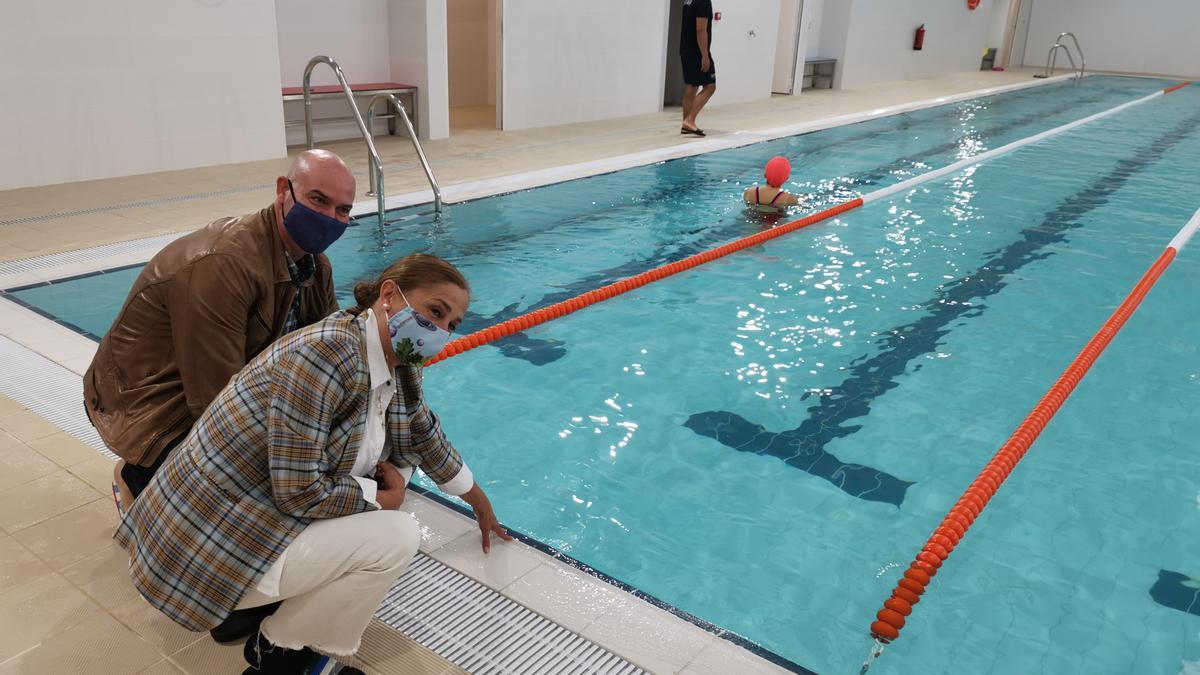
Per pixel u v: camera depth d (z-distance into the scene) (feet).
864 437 10.37
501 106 32.09
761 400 11.28
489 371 12.08
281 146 25.29
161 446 6.10
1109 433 10.56
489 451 9.84
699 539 8.30
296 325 6.59
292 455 4.60
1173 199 23.49
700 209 21.24
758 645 6.34
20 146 20.24
